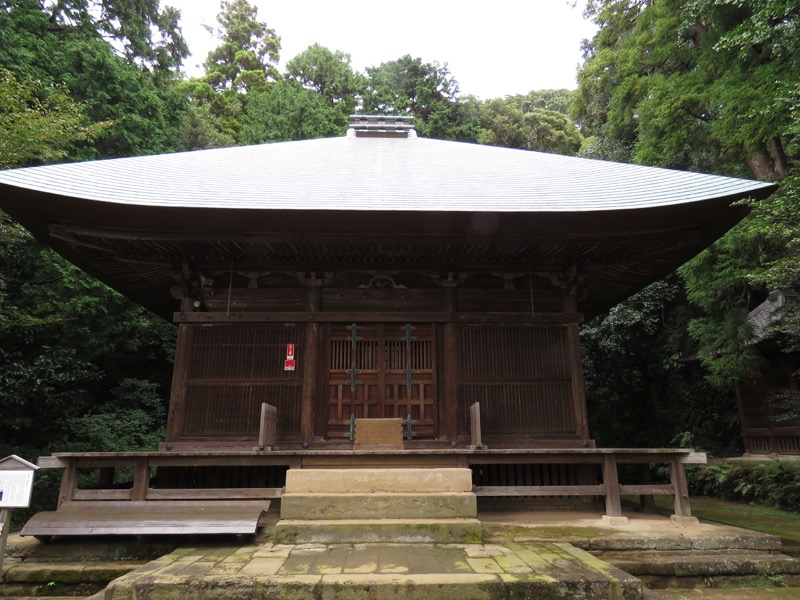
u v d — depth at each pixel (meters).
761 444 12.98
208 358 7.43
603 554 5.00
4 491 4.50
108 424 12.51
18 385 10.46
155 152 16.34
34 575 4.77
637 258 7.64
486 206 6.80
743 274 9.84
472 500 5.24
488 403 7.36
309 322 7.60
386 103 28.53
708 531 5.48
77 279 12.41
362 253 7.34
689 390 15.98
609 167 8.79
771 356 12.27
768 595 4.53
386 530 4.88
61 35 15.49
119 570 4.81
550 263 7.85
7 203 6.13
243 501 5.64
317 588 3.54
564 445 7.22
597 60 17.16
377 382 7.52
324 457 6.01
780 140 11.30
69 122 9.30
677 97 12.05
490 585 3.54
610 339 15.27
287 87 24.50
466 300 7.88
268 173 8.30
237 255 7.46
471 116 28.91
